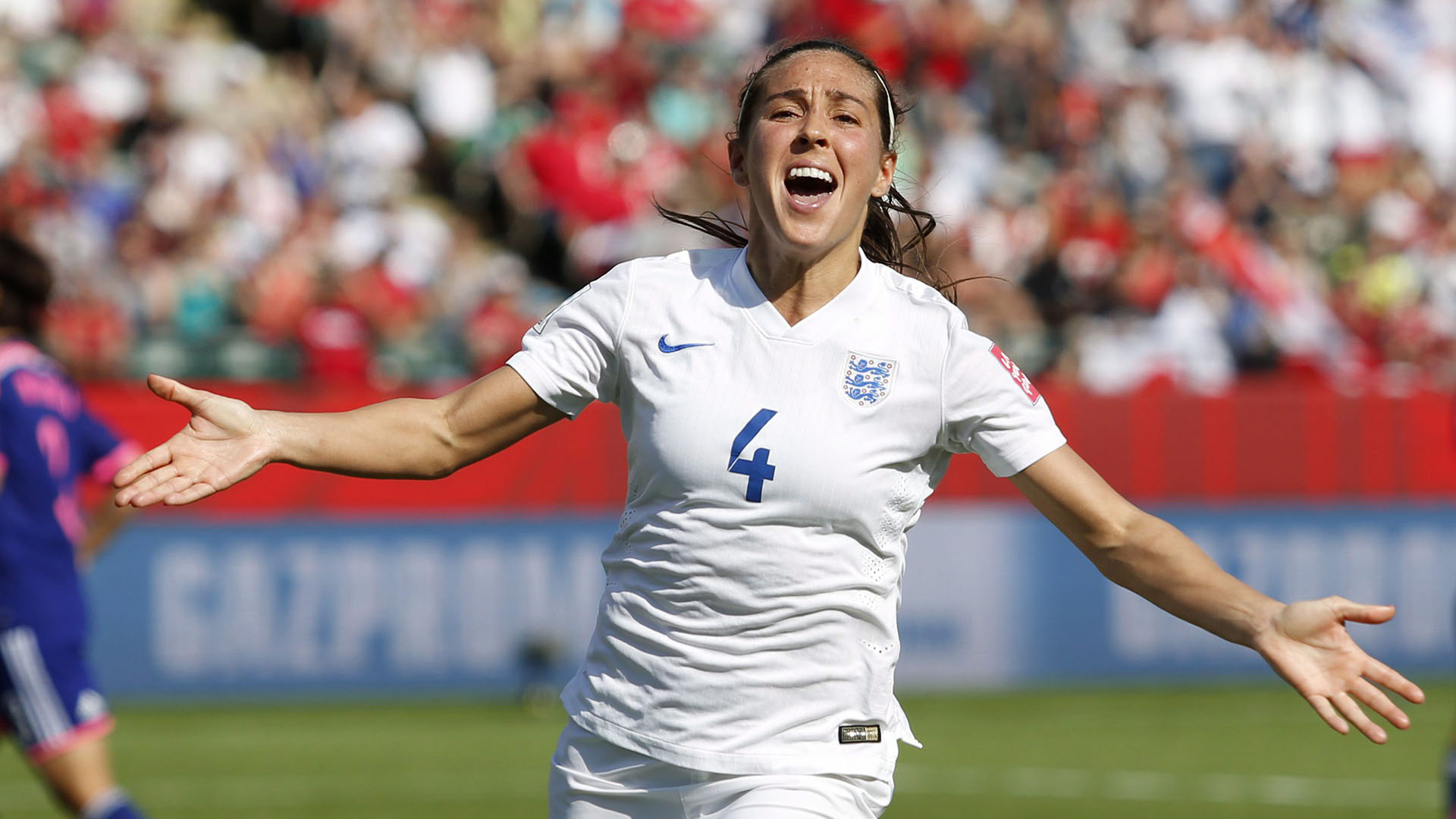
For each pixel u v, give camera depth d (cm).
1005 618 3944
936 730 3497
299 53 5653
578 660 3762
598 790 1158
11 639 1902
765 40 5800
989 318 4647
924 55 5641
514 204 5269
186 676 3612
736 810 1109
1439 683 4125
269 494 3656
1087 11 6009
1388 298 5403
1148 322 4916
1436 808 2797
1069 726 3550
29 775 3016
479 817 2667
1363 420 4097
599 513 3794
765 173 1128
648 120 5509
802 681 1127
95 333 3972
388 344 4203
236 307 4491
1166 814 2719
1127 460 3972
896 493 1134
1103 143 5675
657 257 1207
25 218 4531
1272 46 6138
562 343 1177
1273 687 4059
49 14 5412
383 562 3700
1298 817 2708
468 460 1183
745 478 1107
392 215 4997
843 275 1148
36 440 1934
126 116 5212
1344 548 4084
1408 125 6247
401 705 3688
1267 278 5222
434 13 5656
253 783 2916
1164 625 4047
